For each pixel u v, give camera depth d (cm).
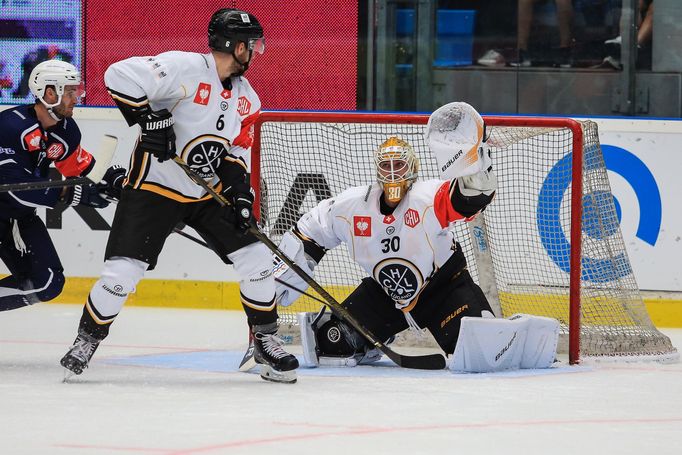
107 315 1273
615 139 2058
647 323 1627
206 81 1250
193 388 1248
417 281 1442
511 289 1942
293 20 2262
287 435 966
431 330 1484
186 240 2200
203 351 1631
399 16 2231
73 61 2320
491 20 2203
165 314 2103
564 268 1939
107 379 1312
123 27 2308
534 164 1939
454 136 1310
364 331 1416
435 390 1250
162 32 2305
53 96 1373
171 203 1276
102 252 2227
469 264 1847
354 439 953
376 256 1447
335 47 2258
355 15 2247
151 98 1224
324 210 1477
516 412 1110
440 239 1430
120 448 902
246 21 1259
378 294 1493
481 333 1390
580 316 1505
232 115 1273
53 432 966
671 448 939
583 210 1638
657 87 2153
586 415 1100
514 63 2205
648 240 2053
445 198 1404
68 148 1423
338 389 1253
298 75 2273
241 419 1043
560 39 2184
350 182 1912
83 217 2227
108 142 1337
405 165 1392
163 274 2219
